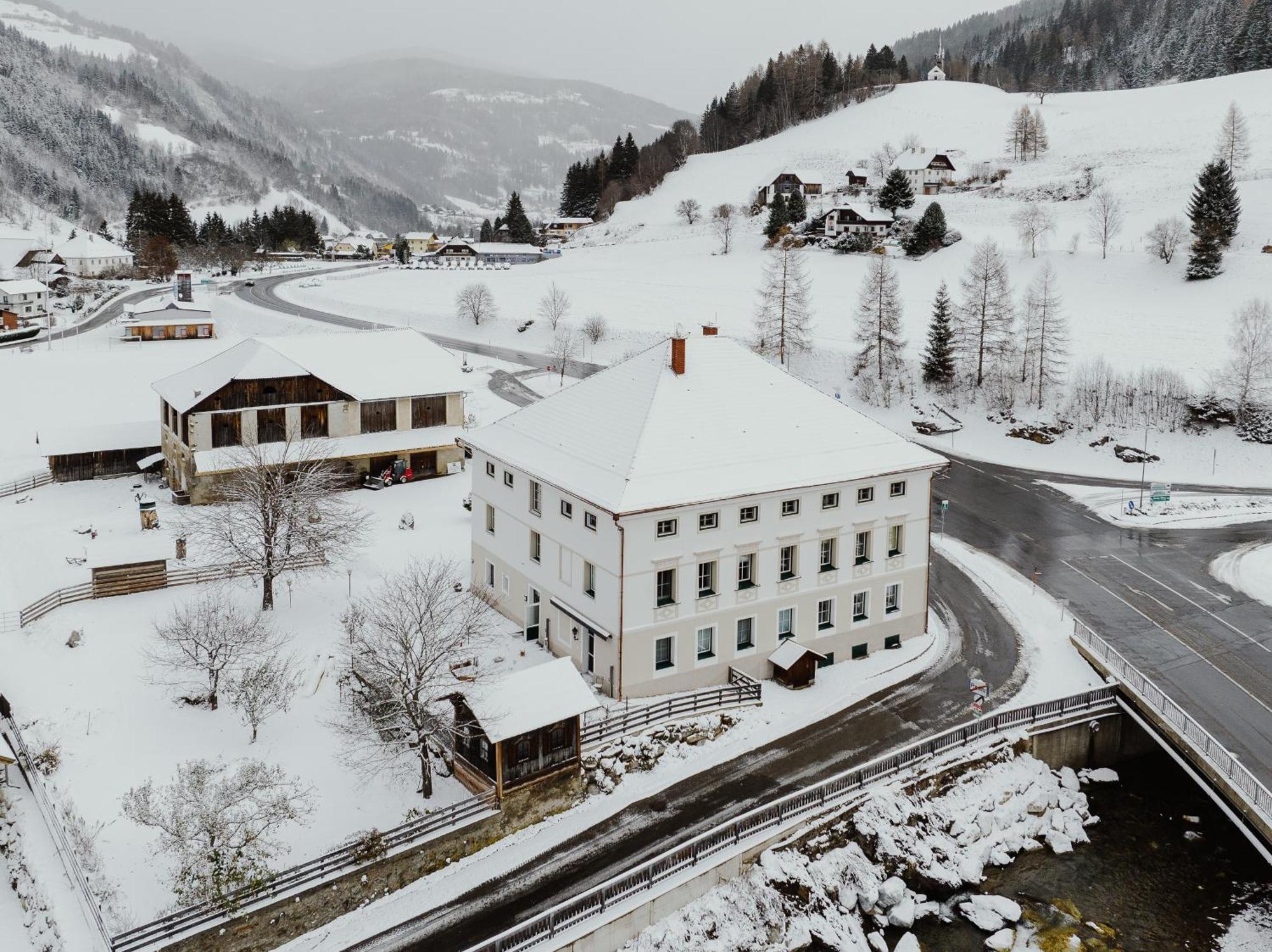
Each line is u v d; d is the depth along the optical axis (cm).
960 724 5012
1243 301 13100
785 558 5419
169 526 7219
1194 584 6825
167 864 3884
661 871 3859
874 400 11625
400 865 3881
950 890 4238
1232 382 9925
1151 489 8831
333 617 5819
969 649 5872
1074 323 12888
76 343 13612
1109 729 5194
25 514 7575
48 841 4072
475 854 4072
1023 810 4684
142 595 6081
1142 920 4141
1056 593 6681
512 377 12481
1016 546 7575
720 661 5241
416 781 4416
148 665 5212
